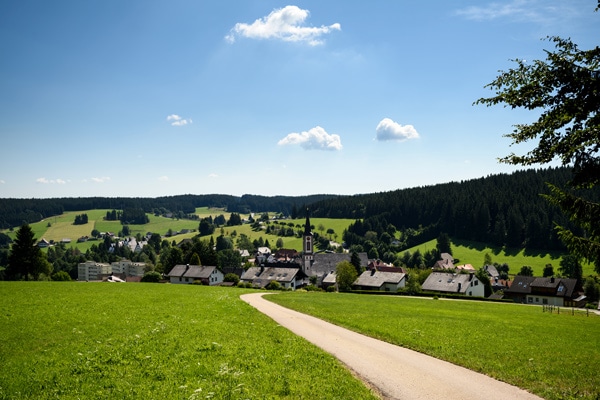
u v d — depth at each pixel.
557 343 25.98
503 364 18.66
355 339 23.84
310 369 16.45
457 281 99.62
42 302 38.44
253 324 26.75
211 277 108.81
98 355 18.59
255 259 187.12
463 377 16.59
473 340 24.81
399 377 16.27
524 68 13.82
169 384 14.58
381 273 108.56
